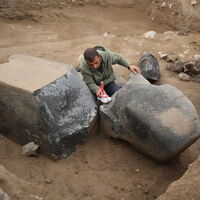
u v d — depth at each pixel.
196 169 3.02
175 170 3.67
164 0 7.86
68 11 7.88
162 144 3.46
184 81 5.14
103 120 3.90
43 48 6.13
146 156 3.80
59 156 3.65
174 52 5.98
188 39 6.52
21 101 3.57
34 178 3.43
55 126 3.58
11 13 7.48
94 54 3.73
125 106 3.64
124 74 5.24
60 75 3.79
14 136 3.83
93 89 3.99
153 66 5.07
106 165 3.67
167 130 3.43
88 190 3.36
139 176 3.58
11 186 2.95
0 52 5.90
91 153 3.79
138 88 3.72
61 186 3.37
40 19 7.58
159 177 3.58
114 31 7.42
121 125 3.75
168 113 3.51
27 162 3.62
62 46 6.23
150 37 6.66
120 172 3.61
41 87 3.56
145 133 3.54
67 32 7.24
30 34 6.98
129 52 5.99
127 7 8.34
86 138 3.85
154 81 5.10
